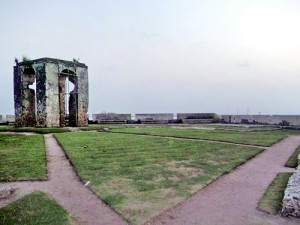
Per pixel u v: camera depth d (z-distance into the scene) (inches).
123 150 521.3
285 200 238.8
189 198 271.9
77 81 1182.3
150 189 293.7
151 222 217.6
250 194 289.3
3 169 370.6
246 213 239.8
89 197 273.6
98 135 797.2
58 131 919.0
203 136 772.0
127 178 332.2
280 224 218.8
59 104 1127.6
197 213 237.1
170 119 1648.6
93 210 242.1
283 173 376.2
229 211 243.4
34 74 1175.0
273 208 249.4
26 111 1147.3
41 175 343.9
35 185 311.3
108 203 254.7
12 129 958.4
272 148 593.9
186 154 489.1
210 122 1615.4
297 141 729.0
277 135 856.9
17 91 1143.6
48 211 235.3
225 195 284.5
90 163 407.8
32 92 1171.9
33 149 529.0
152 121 1606.8
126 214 230.7
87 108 1229.1
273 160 467.8
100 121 1520.7
